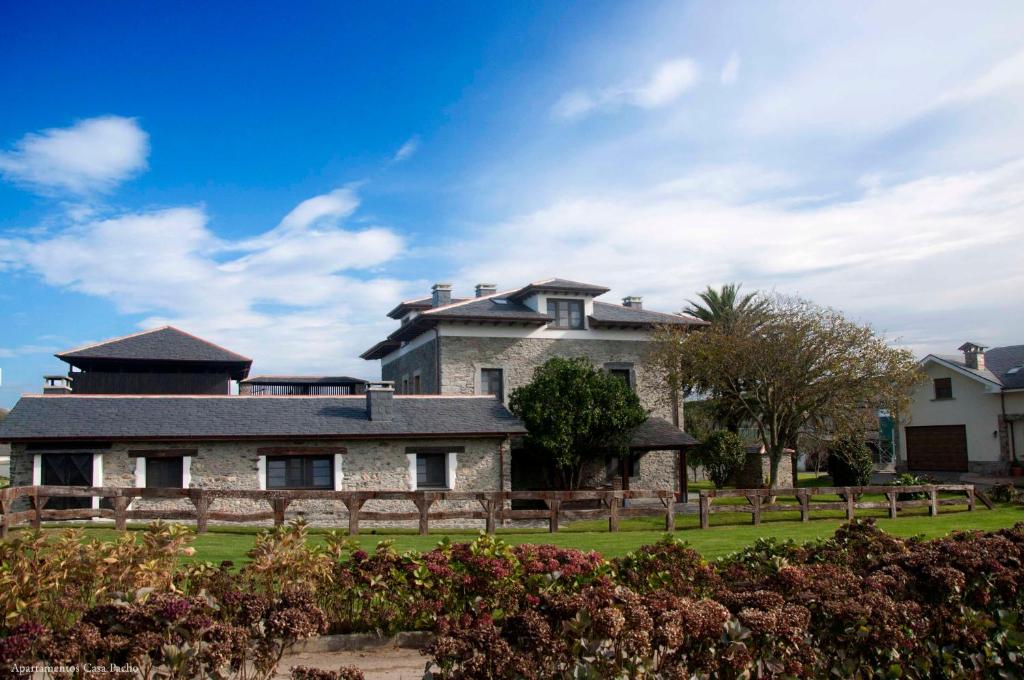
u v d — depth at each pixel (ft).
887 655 18.10
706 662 16.06
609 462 89.66
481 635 15.66
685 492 88.74
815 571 22.89
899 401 85.76
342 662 23.35
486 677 14.94
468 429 72.54
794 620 16.72
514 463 84.48
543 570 25.38
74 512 52.95
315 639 24.54
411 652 24.36
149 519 57.72
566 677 14.92
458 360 86.33
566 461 77.20
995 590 21.79
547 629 15.69
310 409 73.31
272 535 27.32
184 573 25.54
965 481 104.12
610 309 98.53
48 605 22.76
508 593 24.57
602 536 54.24
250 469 67.21
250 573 25.77
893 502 69.67
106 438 63.16
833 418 86.89
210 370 90.38
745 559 28.27
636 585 25.29
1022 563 24.22
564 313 91.50
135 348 87.86
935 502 71.46
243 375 98.99
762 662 16.31
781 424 90.02
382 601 25.86
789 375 83.66
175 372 89.51
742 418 119.44
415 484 71.15
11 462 62.54
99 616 16.34
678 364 89.51
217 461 66.49
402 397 77.46
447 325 86.43
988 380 108.78
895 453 123.65
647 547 27.37
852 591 19.72
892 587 20.72
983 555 22.90
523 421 79.56
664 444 83.56
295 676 15.70
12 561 23.54
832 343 82.33
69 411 66.13
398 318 109.60
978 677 19.52
